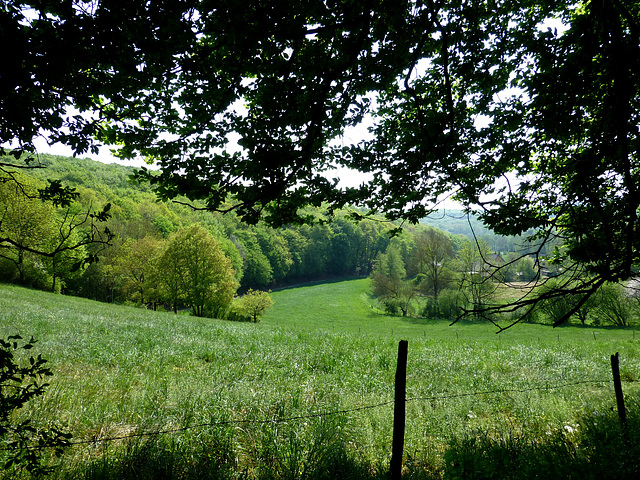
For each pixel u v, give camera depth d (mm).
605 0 3029
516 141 4246
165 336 12961
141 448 3977
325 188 4176
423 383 8422
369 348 13469
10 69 1912
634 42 2957
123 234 54500
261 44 2744
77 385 6137
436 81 4219
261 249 87562
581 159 3953
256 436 4621
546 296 2699
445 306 48062
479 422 5965
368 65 3254
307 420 5098
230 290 38875
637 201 2861
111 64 2424
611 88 3629
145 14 2232
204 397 5789
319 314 55438
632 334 31812
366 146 4188
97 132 2990
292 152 3357
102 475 3490
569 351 15414
